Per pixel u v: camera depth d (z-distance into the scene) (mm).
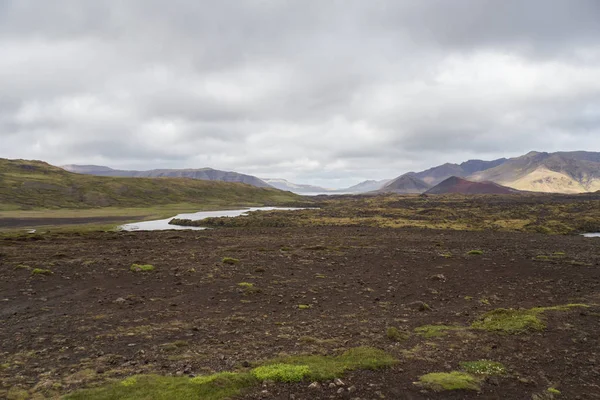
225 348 14453
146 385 10508
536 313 18672
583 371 12391
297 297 23875
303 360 12742
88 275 28578
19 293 23391
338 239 57438
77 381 10992
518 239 59625
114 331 16719
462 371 12133
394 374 11852
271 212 125062
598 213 107375
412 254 42062
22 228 82250
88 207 167000
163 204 197000
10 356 13500
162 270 30875
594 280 29250
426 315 19984
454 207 146125
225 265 33688
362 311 20891
